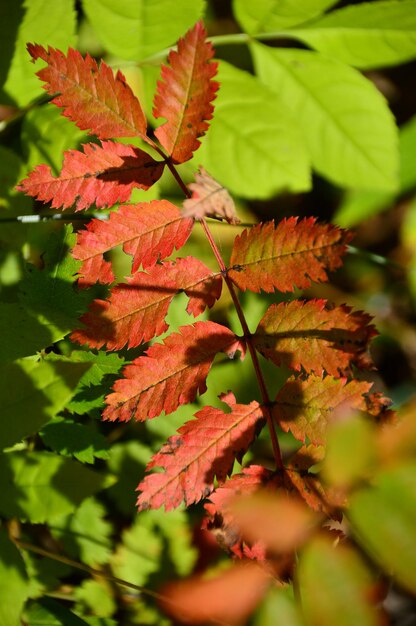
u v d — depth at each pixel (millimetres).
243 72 660
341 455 446
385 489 439
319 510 525
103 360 580
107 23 639
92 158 542
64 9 639
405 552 425
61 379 528
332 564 444
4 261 634
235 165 667
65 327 558
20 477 534
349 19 651
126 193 544
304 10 655
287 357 542
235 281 548
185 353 542
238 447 535
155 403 538
